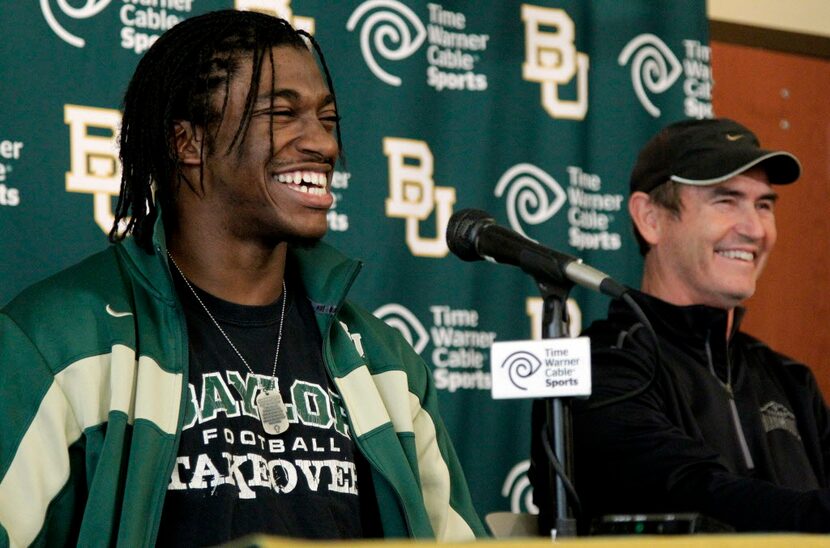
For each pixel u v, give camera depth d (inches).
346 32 169.5
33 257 147.3
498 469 170.9
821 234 223.0
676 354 144.3
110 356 99.9
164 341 102.3
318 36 167.6
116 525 95.2
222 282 107.4
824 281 222.1
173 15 158.2
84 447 97.8
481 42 178.7
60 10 152.5
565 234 180.5
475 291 172.9
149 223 108.4
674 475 129.4
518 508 171.6
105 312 101.7
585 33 186.4
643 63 189.5
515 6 181.8
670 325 144.9
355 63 169.6
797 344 219.6
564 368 94.8
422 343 168.9
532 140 180.2
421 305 169.5
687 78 192.4
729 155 150.3
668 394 139.5
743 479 126.0
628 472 132.9
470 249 103.7
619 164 185.6
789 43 219.1
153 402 98.7
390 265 168.2
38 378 97.8
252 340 106.7
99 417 97.8
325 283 111.2
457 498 114.3
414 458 109.6
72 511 97.1
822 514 118.0
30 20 150.9
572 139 183.0
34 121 149.5
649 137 188.4
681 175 151.4
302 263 112.9
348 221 166.6
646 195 155.5
